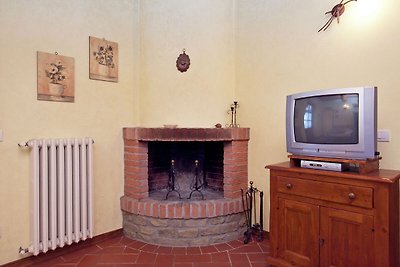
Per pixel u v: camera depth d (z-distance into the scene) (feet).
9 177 7.45
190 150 11.12
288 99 7.57
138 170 9.50
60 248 8.36
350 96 6.40
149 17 10.11
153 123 10.08
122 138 9.94
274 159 9.32
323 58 8.18
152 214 9.03
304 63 8.60
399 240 6.59
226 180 9.65
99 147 9.32
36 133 7.91
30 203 7.75
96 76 9.21
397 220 6.31
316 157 6.91
